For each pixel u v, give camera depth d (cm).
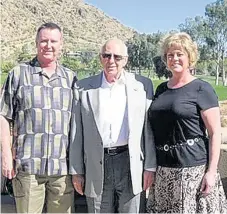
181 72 320
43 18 10025
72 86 337
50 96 326
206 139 323
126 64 338
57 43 329
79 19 11644
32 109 321
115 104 329
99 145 327
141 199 363
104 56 329
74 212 352
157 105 324
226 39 4572
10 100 325
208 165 320
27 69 327
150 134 334
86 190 336
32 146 323
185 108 313
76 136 333
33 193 330
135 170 329
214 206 320
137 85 335
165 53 327
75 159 334
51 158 327
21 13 9125
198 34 4178
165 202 328
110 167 331
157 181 332
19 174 329
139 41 4312
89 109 329
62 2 11975
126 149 330
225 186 411
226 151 411
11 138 334
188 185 316
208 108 313
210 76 4544
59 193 338
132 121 326
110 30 11612
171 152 321
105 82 332
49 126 325
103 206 336
